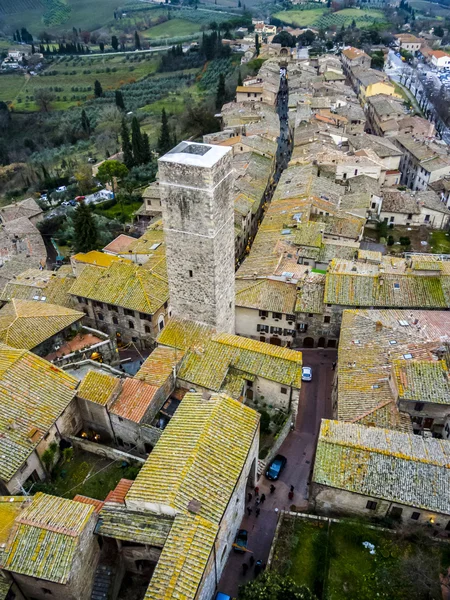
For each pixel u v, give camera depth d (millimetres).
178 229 52500
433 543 39969
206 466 38344
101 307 69625
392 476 41219
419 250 94812
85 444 48125
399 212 102375
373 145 122188
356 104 159375
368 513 42375
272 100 162625
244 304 68250
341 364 55812
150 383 51500
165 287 69188
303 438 54969
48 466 45875
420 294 65875
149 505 36688
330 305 66500
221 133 134250
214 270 53844
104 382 49938
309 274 71000
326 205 93625
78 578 34656
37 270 79438
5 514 36844
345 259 77312
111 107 195000
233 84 185750
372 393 51031
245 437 41562
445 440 44750
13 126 194750
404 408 48688
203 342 57031
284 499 47625
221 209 52031
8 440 42594
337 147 122938
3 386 45781
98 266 72812
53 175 150500
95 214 109688
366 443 43625
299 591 32531
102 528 36969
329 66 197125
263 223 89625
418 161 122562
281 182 107812
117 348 69750
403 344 55094
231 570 41281
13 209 115938
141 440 49250
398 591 37344
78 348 61281
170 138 145500
